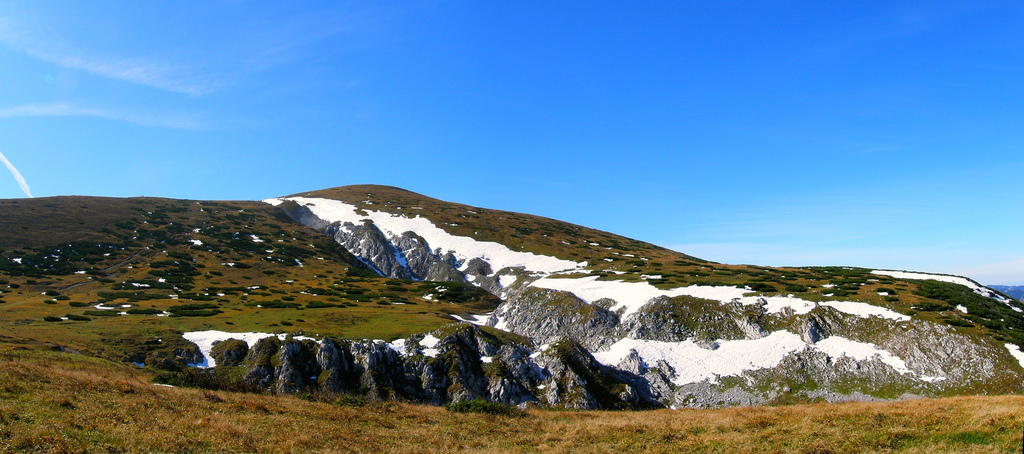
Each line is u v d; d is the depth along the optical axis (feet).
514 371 220.23
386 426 103.86
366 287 408.46
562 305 301.84
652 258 479.82
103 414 81.51
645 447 89.92
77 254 404.16
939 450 74.23
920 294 272.31
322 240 553.23
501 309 325.62
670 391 222.69
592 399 203.41
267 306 314.96
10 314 253.24
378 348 215.92
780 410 114.83
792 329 250.57
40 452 61.82
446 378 213.05
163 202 615.57
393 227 594.24
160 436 74.38
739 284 303.89
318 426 95.50
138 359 199.52
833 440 83.25
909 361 218.79
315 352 214.69
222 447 74.79
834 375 220.23
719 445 87.81
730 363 235.20
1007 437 74.33
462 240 548.31
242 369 205.05
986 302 266.57
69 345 194.18
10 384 88.22
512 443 95.50
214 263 430.61
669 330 264.31
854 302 261.44
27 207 488.85
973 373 205.67
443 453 85.05
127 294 328.90
